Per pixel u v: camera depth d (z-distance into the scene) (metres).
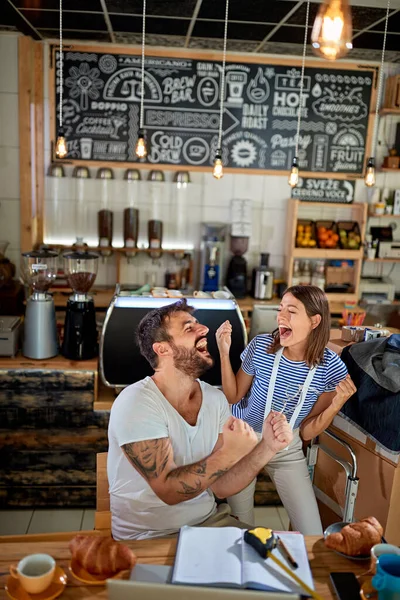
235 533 1.61
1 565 1.50
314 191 5.38
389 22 3.84
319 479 2.77
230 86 5.03
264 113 5.11
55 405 3.20
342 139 5.24
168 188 5.28
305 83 5.09
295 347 2.43
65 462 3.27
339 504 2.62
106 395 3.30
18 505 3.30
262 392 2.50
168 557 1.54
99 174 5.10
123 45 4.88
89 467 3.29
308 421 2.55
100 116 5.00
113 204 5.25
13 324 3.29
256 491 3.38
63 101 4.96
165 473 1.77
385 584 1.34
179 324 1.89
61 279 4.93
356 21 3.86
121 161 5.10
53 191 5.20
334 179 5.36
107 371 3.09
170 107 5.03
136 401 1.84
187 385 1.94
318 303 2.34
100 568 1.45
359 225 5.31
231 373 2.60
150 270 5.39
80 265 3.17
